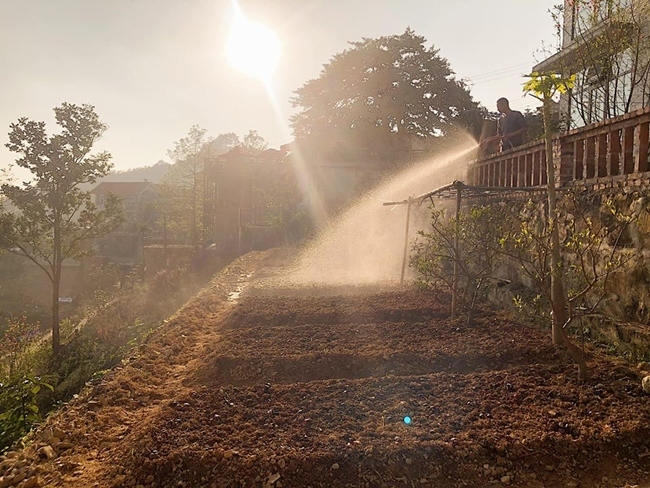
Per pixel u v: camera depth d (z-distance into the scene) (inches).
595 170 228.7
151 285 773.9
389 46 1002.1
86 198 613.6
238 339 260.4
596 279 176.9
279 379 206.4
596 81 342.6
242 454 136.2
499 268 317.7
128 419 179.3
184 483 130.0
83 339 500.1
